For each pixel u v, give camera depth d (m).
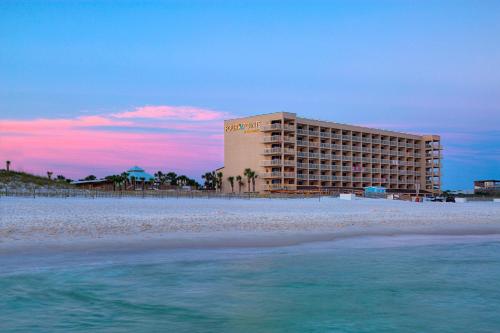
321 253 22.52
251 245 23.48
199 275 17.69
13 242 20.59
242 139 113.69
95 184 120.75
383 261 21.36
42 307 13.70
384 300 15.59
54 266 17.25
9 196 53.50
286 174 106.81
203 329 12.57
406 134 137.12
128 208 41.47
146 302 14.66
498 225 38.19
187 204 52.81
